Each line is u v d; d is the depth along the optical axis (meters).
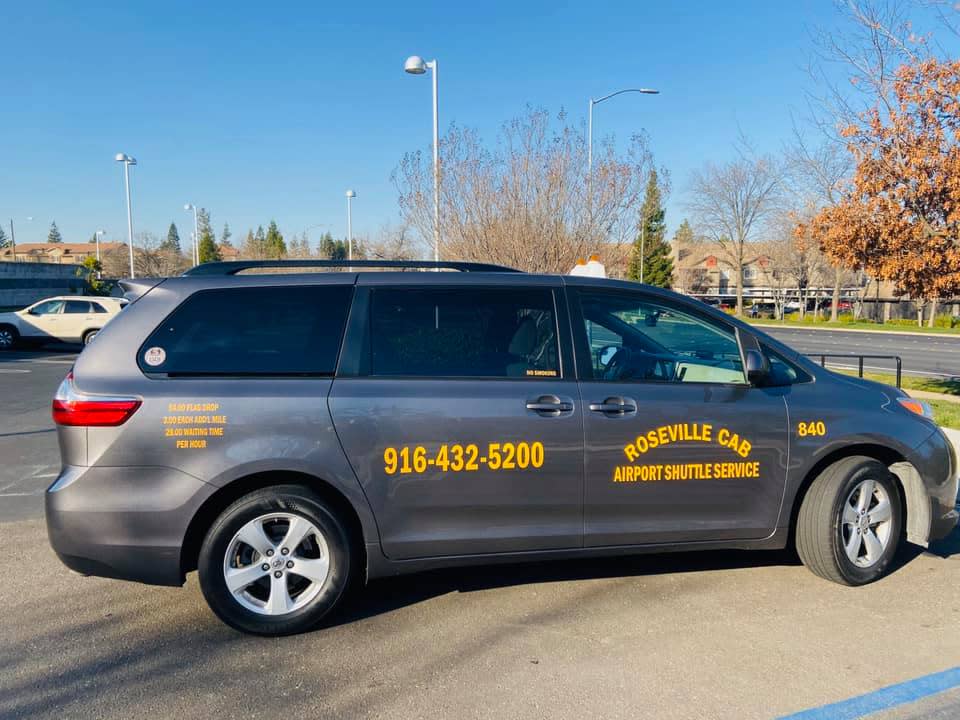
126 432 3.49
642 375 4.09
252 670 3.32
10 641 3.61
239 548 3.63
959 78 9.23
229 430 3.54
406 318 3.86
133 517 3.49
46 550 4.94
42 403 11.38
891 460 4.46
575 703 3.04
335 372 3.71
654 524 4.00
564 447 3.82
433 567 3.83
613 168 15.83
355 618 3.87
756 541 4.18
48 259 105.19
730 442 4.04
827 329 41.34
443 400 3.72
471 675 3.27
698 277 89.31
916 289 10.12
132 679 3.24
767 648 3.52
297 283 3.87
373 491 3.67
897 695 3.11
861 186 10.04
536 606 4.00
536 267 15.45
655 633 3.67
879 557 4.30
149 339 3.68
